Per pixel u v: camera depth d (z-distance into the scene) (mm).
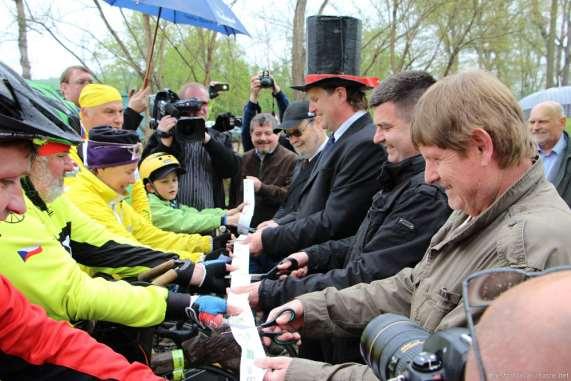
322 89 2680
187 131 4004
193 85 4719
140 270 2215
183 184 4258
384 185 2082
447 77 1314
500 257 1163
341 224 2443
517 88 18844
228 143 4828
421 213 1870
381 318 1130
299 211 3012
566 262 1079
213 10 4152
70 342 1311
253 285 2037
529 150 1246
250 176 4906
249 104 5648
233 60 9812
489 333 555
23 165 1229
